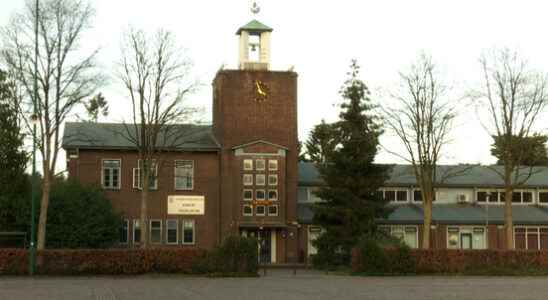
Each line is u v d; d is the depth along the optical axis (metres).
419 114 62.25
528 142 63.16
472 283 41.78
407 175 75.06
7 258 45.72
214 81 71.81
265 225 66.56
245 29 68.81
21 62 49.06
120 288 36.78
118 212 63.97
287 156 68.44
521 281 44.00
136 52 57.94
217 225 66.81
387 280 44.53
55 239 58.97
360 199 60.84
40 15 49.69
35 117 47.03
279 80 68.94
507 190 62.12
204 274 47.41
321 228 66.75
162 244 66.06
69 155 65.50
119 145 65.94
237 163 67.12
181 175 66.94
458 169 77.69
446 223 72.38
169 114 59.66
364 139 61.03
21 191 59.00
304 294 33.19
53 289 36.03
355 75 62.47
